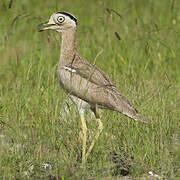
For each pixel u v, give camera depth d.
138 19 21.50
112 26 20.81
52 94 15.29
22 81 16.89
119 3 23.80
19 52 19.66
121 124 13.99
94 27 22.00
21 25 21.62
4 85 17.72
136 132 13.52
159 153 12.77
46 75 17.61
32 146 13.36
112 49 19.64
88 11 23.59
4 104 15.48
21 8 22.81
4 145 13.05
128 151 13.21
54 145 13.05
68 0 23.92
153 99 14.96
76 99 13.66
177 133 14.58
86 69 13.45
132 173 12.14
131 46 20.11
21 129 13.98
